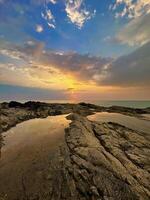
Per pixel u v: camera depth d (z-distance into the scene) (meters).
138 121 31.03
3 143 19.88
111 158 14.64
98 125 24.02
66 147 17.02
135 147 17.77
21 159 16.05
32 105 43.25
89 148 16.17
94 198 10.86
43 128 24.58
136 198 10.64
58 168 13.84
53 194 11.54
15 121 28.19
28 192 11.92
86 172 12.92
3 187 12.53
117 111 43.53
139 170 13.46
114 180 12.02
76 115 30.41
